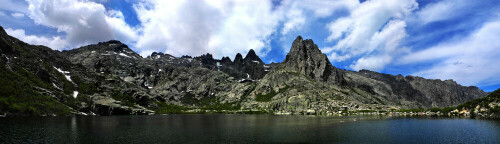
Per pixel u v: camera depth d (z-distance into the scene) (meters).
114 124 117.00
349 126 108.69
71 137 74.56
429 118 150.75
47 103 167.50
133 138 75.31
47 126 96.50
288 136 80.19
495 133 83.12
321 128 101.69
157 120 150.62
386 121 133.00
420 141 71.38
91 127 100.44
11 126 91.81
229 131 93.06
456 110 181.88
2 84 149.38
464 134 82.12
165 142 69.12
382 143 68.62
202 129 99.19
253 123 128.75
